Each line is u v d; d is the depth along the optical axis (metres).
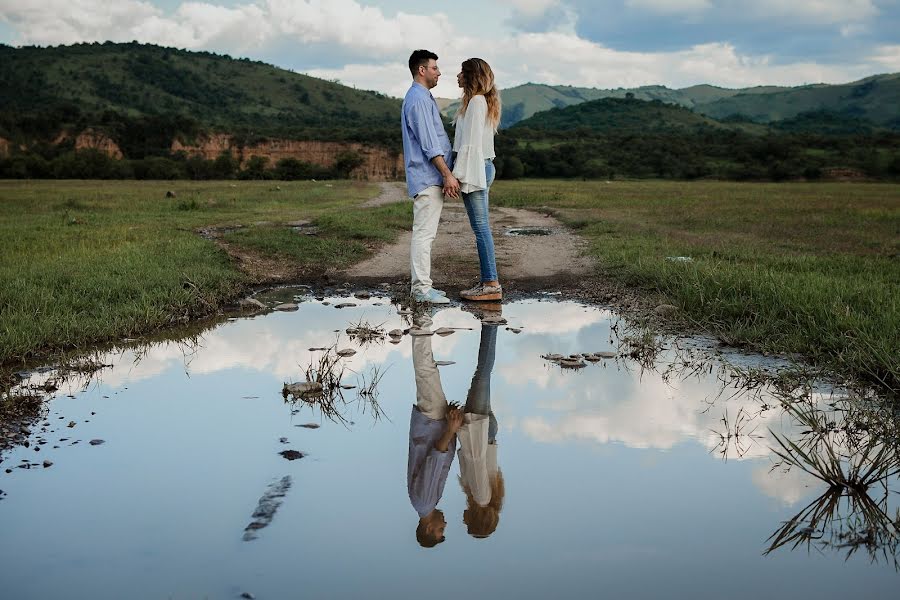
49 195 22.83
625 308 6.17
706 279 6.27
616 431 3.19
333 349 4.84
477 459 2.85
